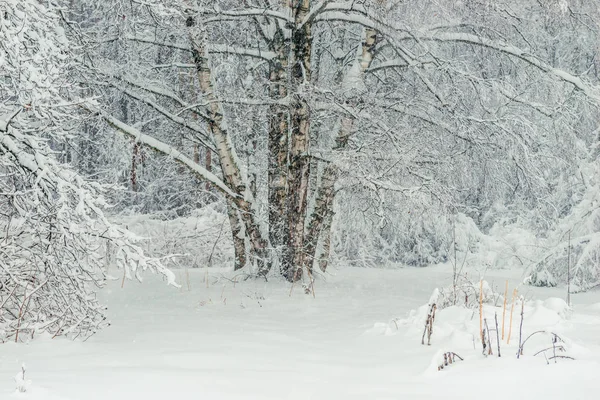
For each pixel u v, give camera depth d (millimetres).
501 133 12688
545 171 14000
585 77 13453
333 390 4047
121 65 12445
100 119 11703
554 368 4309
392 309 8945
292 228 12578
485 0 12555
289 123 13344
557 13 12883
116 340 6020
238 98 12602
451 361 4695
